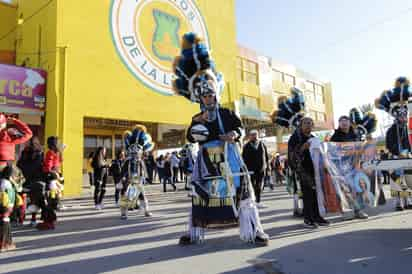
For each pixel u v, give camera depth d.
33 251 4.26
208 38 18.22
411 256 3.56
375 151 6.37
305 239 4.48
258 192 8.14
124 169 7.07
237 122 4.23
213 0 18.77
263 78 25.66
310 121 5.53
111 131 20.67
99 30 13.87
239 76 23.56
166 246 4.34
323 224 5.46
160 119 15.55
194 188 4.19
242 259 3.61
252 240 4.16
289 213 6.94
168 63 16.08
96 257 3.89
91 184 17.80
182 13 17.02
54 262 3.72
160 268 3.37
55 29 12.90
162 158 19.12
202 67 4.49
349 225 5.42
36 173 5.99
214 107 4.23
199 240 4.37
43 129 13.63
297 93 7.37
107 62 13.98
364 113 8.04
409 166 4.06
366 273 3.07
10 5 16.75
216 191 4.05
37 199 5.93
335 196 5.66
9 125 4.81
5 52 16.45
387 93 7.12
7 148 4.58
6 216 4.38
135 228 5.79
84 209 8.79
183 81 4.58
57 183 6.11
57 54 12.79
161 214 7.45
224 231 5.18
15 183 4.63
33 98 12.73
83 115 13.18
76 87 13.07
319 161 5.52
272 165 17.11
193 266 3.40
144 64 15.14
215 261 3.55
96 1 13.88
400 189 6.75
